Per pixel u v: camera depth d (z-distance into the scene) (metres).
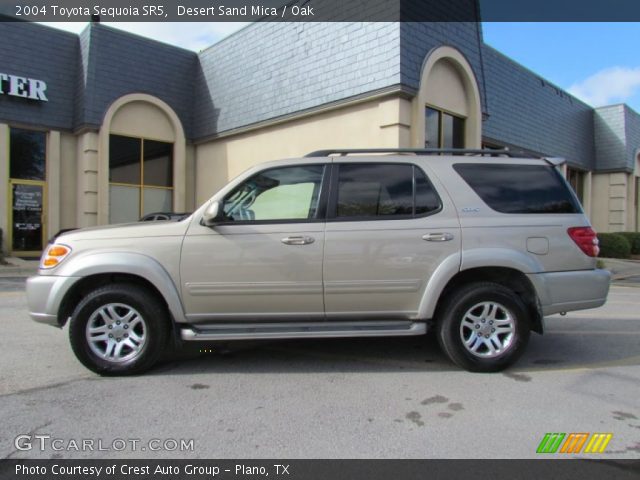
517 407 3.83
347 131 12.28
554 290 4.64
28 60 14.62
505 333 4.66
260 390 4.18
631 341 5.91
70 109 15.49
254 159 15.19
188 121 17.50
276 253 4.48
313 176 4.73
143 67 16.25
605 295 4.78
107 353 4.50
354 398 4.00
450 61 12.55
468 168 4.81
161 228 4.55
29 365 4.82
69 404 3.86
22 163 14.83
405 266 4.54
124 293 4.45
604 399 4.00
